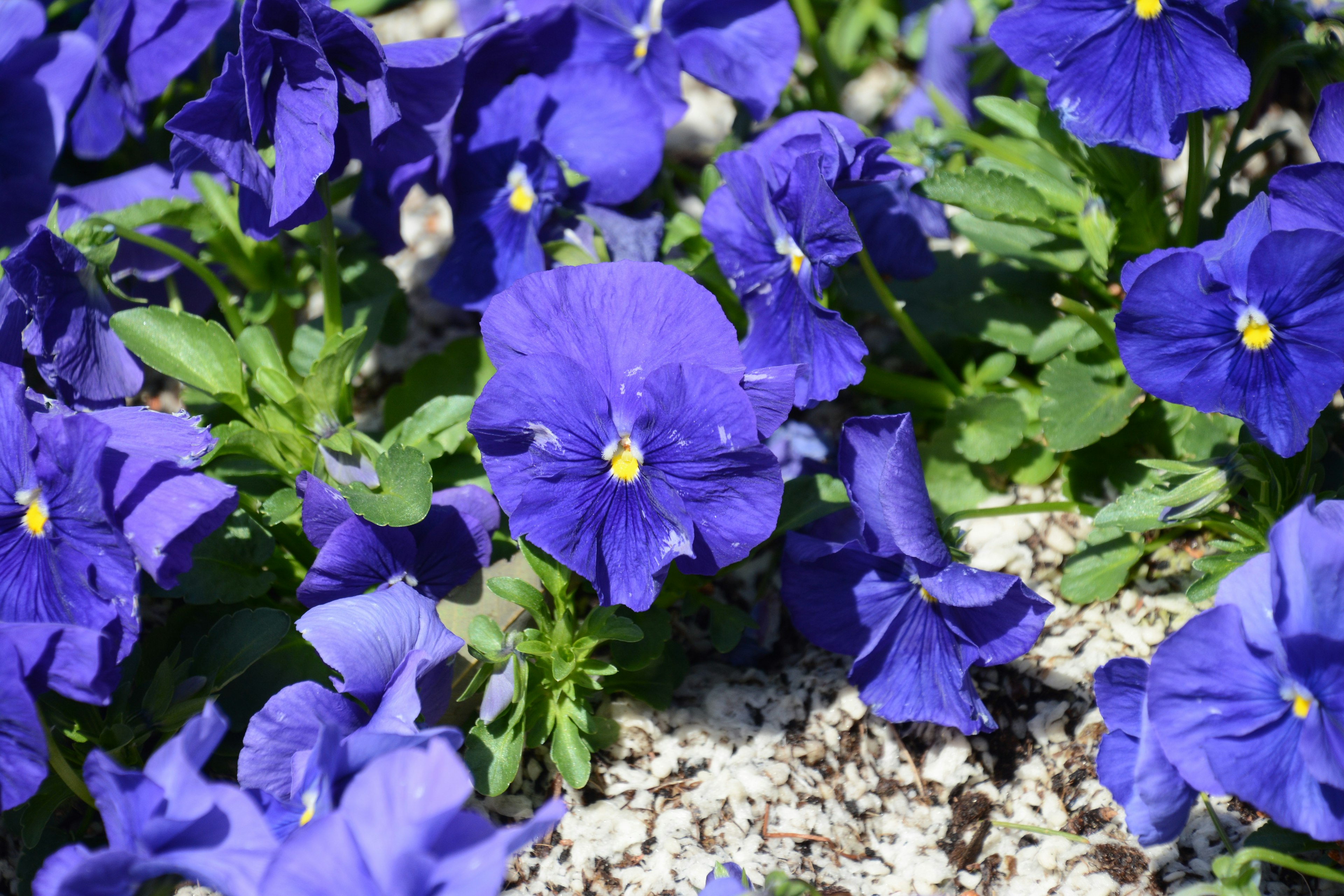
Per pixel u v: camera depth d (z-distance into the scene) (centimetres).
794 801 63
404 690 58
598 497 61
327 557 62
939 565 61
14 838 62
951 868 62
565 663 62
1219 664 57
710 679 66
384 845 54
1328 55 63
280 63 61
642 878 62
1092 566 65
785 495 65
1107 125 63
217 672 62
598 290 61
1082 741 63
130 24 67
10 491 60
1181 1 62
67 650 57
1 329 63
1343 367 59
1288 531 56
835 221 62
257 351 65
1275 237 58
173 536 58
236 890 55
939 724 63
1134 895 60
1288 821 57
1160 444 66
